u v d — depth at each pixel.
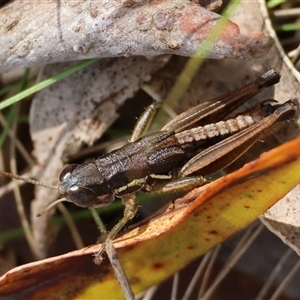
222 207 0.11
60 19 0.12
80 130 0.13
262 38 0.11
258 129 0.12
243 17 0.12
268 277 0.13
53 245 0.13
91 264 0.12
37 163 0.13
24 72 0.14
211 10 0.12
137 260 0.12
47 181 0.13
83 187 0.12
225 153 0.12
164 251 0.12
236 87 0.12
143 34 0.12
